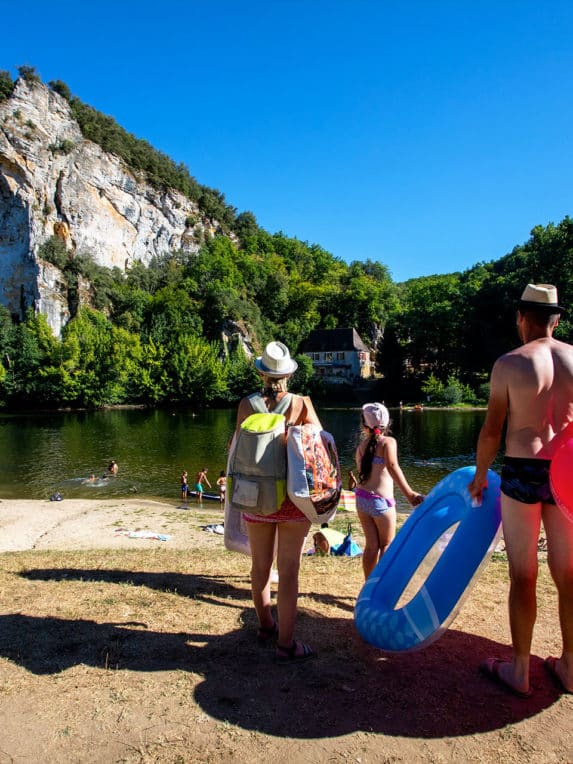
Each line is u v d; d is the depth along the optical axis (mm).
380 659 3379
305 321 108312
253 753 2420
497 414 2910
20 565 6285
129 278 100375
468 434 41531
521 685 2891
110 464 26391
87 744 2477
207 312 91438
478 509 3215
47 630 3809
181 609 4312
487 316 70875
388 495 4492
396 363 78125
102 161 99562
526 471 2766
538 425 2754
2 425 48719
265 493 3199
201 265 105812
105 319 84375
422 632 3012
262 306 110625
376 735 2559
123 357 70688
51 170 89000
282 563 3330
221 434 42500
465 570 3059
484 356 70250
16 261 83562
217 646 3559
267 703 2834
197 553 7652
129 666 3242
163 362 75250
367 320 108875
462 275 100188
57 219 90188
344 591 5035
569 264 61719
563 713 2725
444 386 70312
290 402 3533
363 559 4629
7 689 2951
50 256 85750
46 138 88000
